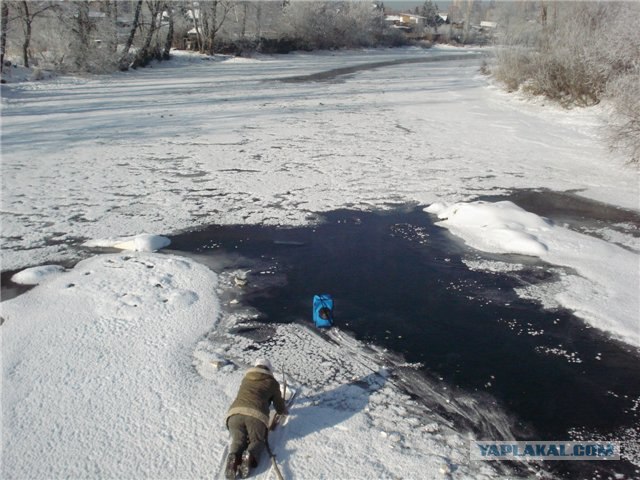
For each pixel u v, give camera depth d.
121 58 36.72
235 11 56.97
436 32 104.50
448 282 7.64
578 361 5.80
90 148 15.48
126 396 4.88
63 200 10.91
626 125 14.12
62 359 5.40
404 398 5.08
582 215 10.82
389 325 6.43
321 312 6.28
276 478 4.00
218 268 7.91
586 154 15.95
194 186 12.04
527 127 20.17
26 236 8.98
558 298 7.18
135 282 7.19
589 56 22.31
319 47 66.44
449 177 13.31
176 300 6.70
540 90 25.45
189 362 5.46
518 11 40.28
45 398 4.82
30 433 4.39
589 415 4.97
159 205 10.71
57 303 6.56
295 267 8.03
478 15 133.75
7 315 6.24
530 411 5.00
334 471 4.11
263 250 8.66
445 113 23.19
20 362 5.33
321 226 9.81
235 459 3.95
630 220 10.58
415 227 9.86
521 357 5.85
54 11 32.66
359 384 5.26
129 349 5.62
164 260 7.98
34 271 7.38
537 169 14.23
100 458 4.16
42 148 15.34
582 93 22.94
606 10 26.06
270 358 5.62
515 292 7.36
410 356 5.80
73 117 20.11
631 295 7.27
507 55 30.53
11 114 20.31
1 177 12.39
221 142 16.70
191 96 26.67
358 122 20.75
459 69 46.88
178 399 4.86
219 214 10.28
